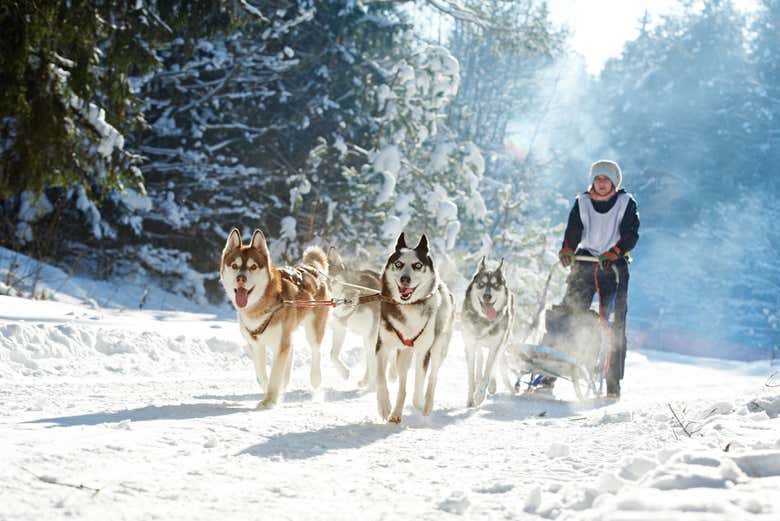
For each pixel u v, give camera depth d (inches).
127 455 162.4
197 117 850.1
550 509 124.2
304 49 921.5
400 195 794.2
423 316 243.8
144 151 838.5
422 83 850.8
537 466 163.5
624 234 344.5
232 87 879.1
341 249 790.5
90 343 371.9
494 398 326.0
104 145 574.6
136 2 564.4
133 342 383.2
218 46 846.5
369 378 328.2
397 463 169.8
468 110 1318.9
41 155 538.9
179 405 244.2
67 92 540.7
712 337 1713.8
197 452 169.8
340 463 167.5
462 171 844.6
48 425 198.7
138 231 761.0
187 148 864.9
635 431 203.5
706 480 121.0
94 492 132.6
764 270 1788.9
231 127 859.4
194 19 603.8
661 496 111.9
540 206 1700.3
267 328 262.8
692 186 2011.6
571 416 268.7
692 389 393.7
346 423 224.7
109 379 319.3
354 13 877.8
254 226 895.1
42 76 528.1
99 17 545.6
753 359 1462.8
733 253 1836.9
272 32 845.2
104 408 234.7
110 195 739.4
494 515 124.9
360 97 880.3
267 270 261.6
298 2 881.5
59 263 744.3
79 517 118.9
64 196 717.9
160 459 161.2
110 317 472.1
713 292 1814.7
